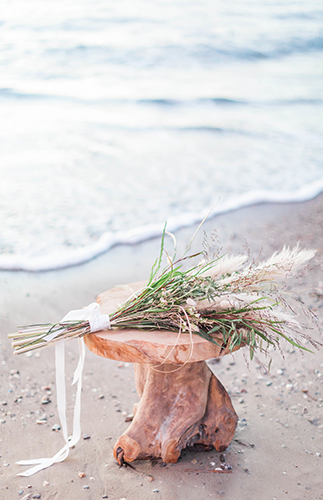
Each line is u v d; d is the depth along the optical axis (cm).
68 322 227
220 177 838
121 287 280
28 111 1227
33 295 470
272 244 581
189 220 658
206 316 221
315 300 446
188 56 1770
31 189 751
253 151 997
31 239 588
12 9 1980
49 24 1884
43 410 307
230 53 1842
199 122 1207
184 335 218
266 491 232
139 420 247
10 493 230
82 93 1395
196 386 246
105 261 550
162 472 244
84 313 227
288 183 813
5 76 1453
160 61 1723
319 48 1948
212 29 2039
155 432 246
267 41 1981
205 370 251
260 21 2186
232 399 320
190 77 1627
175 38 1897
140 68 1659
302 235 610
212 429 257
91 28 1894
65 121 1162
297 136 1102
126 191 761
